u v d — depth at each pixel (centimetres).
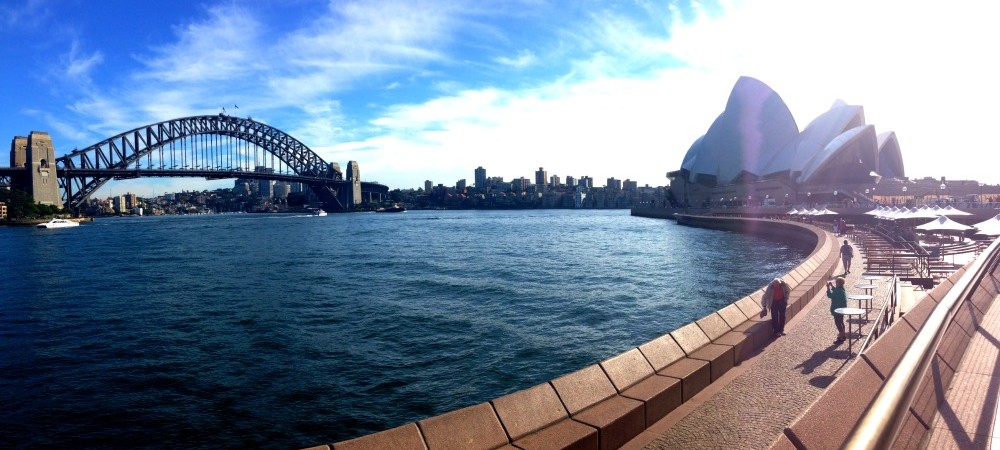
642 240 6669
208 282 3678
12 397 1479
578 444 576
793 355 988
